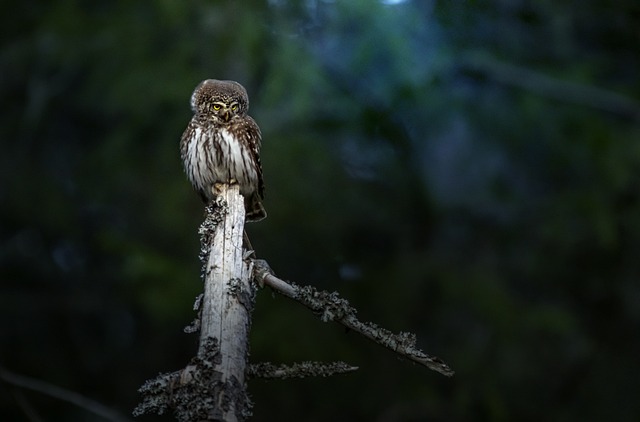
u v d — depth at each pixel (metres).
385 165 15.15
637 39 13.01
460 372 14.62
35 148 17.75
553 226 15.53
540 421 15.18
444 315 14.94
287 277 14.51
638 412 15.73
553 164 15.77
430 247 15.51
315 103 14.37
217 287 5.51
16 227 17.69
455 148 18.08
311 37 13.95
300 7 13.24
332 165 14.62
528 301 16.16
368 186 15.18
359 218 15.05
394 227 15.34
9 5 15.92
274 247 14.36
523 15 12.58
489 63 14.74
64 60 15.23
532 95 14.74
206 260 5.82
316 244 14.51
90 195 16.06
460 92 15.15
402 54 13.02
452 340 14.99
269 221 13.96
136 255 13.28
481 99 15.28
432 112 14.88
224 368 5.05
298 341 13.30
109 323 17.61
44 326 17.39
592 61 15.12
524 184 17.31
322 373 5.27
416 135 15.07
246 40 12.66
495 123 15.34
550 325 14.78
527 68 14.97
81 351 17.27
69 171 17.84
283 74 12.91
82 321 17.56
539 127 15.10
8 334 17.11
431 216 15.33
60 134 17.94
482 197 16.75
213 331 5.30
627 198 15.30
